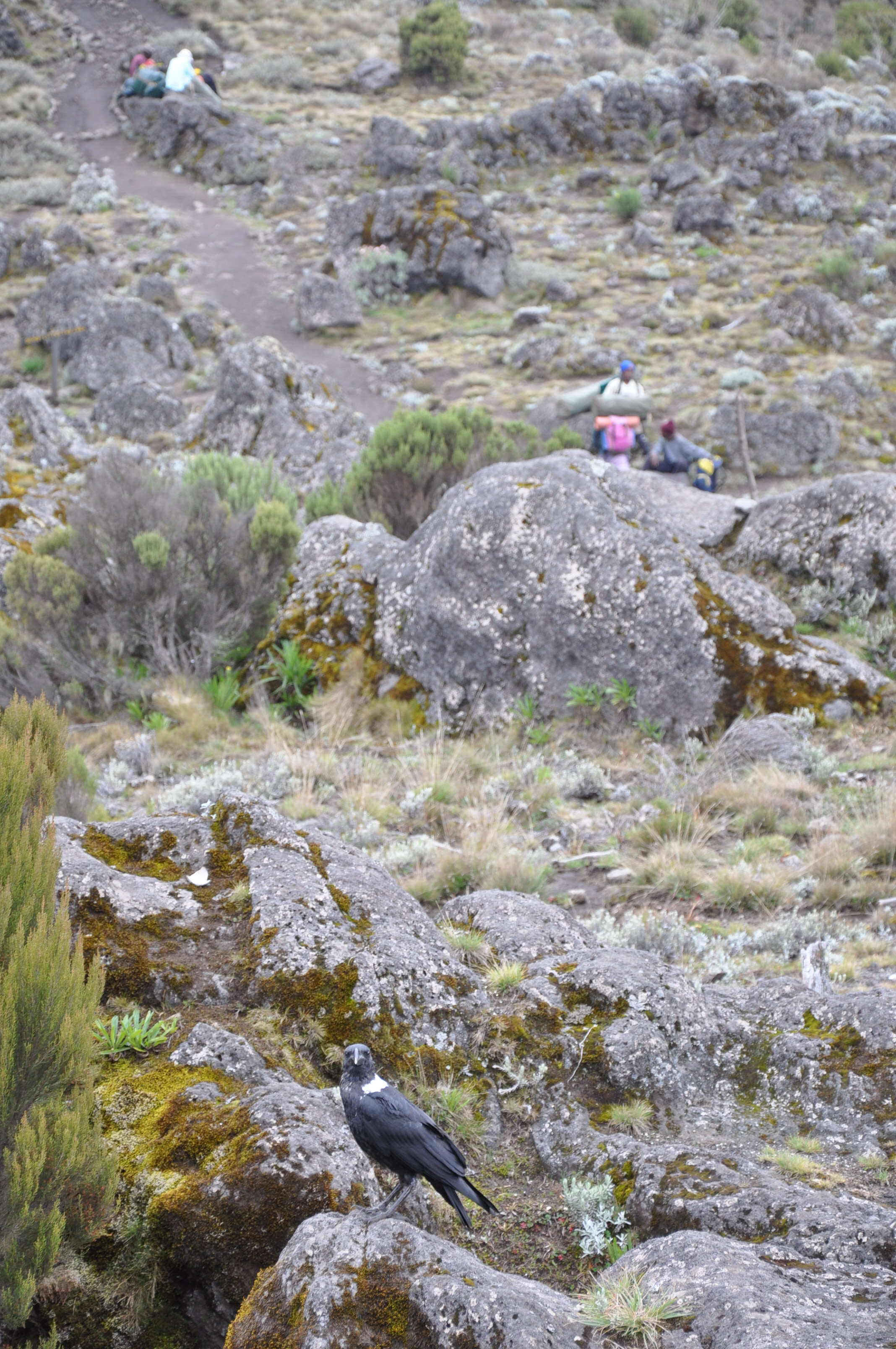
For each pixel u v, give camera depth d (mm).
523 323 29094
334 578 12133
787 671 10164
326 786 9250
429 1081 4309
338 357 27812
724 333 27828
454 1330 2623
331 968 4453
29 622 11188
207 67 46688
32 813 4742
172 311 28766
